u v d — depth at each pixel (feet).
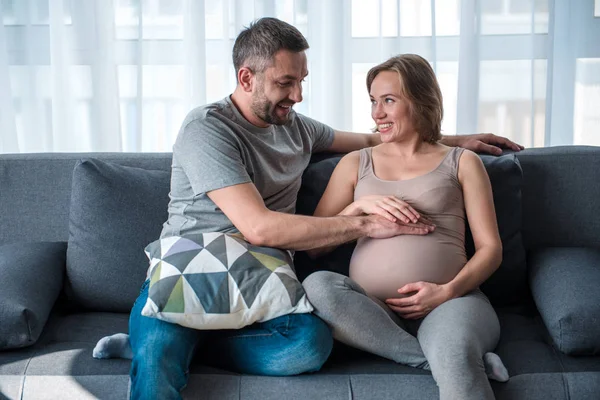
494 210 7.23
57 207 7.88
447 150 7.44
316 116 10.30
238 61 7.06
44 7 10.12
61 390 6.12
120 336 6.41
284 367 6.13
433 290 6.66
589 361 6.23
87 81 10.23
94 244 7.39
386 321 6.39
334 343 6.62
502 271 7.43
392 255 6.98
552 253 7.36
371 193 7.29
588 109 10.06
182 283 6.22
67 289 7.46
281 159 7.30
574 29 9.95
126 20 10.03
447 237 7.11
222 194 6.75
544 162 7.75
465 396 5.75
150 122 10.31
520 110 9.97
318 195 7.72
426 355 6.10
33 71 10.26
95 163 7.54
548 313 6.51
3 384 6.15
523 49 9.84
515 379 6.06
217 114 7.00
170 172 7.79
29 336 6.46
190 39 9.98
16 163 7.91
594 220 7.69
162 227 7.50
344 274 7.51
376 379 6.07
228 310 6.21
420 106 7.25
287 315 6.31
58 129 10.25
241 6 9.96
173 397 5.82
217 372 6.25
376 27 10.05
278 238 6.65
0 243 7.90
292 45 6.87
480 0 9.76
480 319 6.32
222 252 6.43
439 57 10.08
